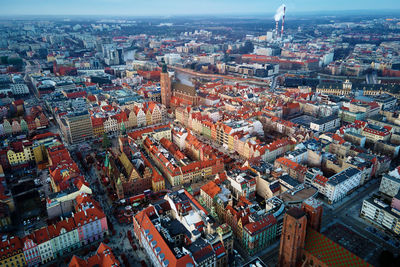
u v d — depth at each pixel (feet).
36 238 581.53
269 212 651.25
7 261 553.64
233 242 642.63
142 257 606.96
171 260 513.86
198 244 552.00
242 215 631.97
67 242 615.98
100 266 534.37
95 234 650.43
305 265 535.60
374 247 622.13
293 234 507.30
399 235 640.17
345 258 491.31
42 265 592.60
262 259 601.21
